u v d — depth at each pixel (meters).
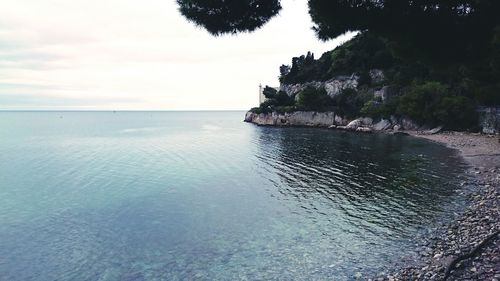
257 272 17.53
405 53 15.96
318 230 23.00
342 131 106.81
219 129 138.12
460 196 28.89
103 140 93.56
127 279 17.14
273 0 13.11
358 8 13.21
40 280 17.16
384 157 53.75
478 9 13.12
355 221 24.45
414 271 16.08
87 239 22.22
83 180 40.50
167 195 33.03
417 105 96.06
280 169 45.94
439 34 14.16
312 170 44.66
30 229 24.09
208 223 24.91
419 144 70.31
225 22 13.22
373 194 31.66
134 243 21.48
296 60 162.12
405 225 22.98
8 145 81.19
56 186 37.34
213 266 18.33
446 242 19.09
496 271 14.54
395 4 13.08
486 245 17.50
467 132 86.12
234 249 20.39
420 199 29.00
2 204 30.41
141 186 37.03
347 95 124.25
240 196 32.38
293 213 26.86
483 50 14.88
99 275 17.58
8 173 45.16
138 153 64.94
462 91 92.88
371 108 108.81
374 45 130.88
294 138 86.88
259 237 22.11
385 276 16.06
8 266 18.59
